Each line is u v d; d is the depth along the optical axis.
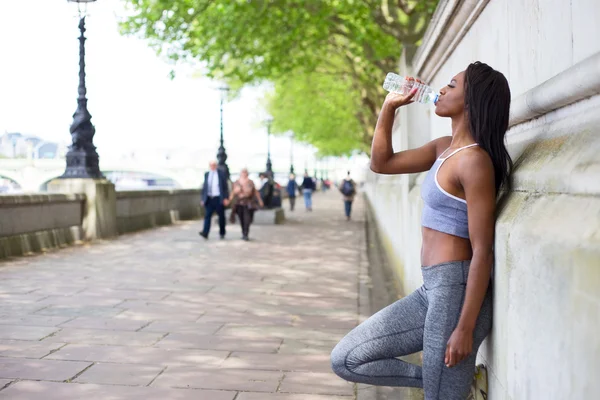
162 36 17.62
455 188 2.73
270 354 5.62
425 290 2.97
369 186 38.94
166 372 5.05
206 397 4.50
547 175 2.28
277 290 8.94
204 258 12.41
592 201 1.87
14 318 6.84
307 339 6.18
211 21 18.12
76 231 15.09
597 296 1.63
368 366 3.12
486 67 2.79
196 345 5.88
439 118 6.88
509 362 2.51
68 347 5.72
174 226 20.91
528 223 2.30
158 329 6.46
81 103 15.60
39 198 13.20
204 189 16.66
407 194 8.20
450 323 2.73
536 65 3.17
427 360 2.79
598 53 2.00
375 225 22.59
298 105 40.78
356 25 18.62
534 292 2.17
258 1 17.03
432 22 6.12
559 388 1.92
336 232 19.20
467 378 2.80
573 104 2.43
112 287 8.91
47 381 4.77
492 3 4.21
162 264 11.43
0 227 11.88
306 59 21.95
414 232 6.95
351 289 9.12
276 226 21.45
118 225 17.69
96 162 15.90
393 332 3.03
